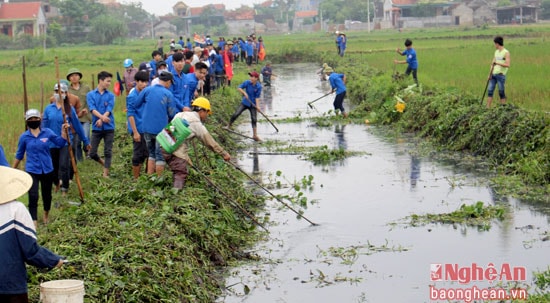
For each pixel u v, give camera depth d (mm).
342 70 37094
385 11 130875
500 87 19578
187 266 8586
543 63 34281
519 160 14484
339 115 23672
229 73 31578
